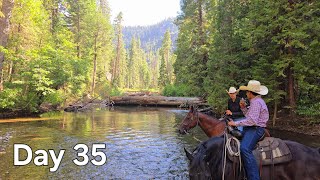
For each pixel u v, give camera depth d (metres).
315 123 17.31
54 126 19.91
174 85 49.91
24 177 8.95
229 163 4.93
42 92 27.27
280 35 16.36
